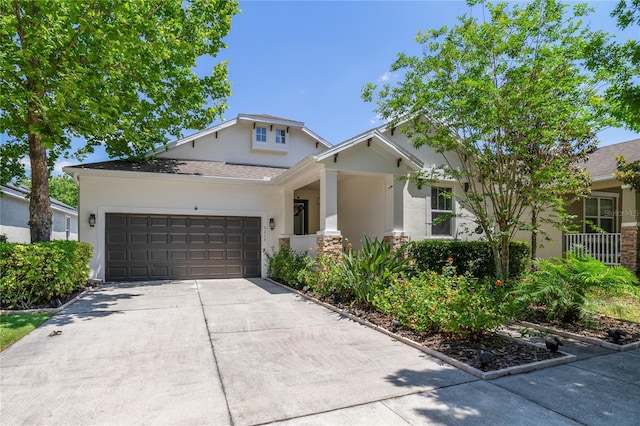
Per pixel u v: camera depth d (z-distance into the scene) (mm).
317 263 9469
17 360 4719
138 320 6781
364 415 3346
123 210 11703
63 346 5285
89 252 10273
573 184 8227
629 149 13797
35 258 7613
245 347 5285
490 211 12867
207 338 5707
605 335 5879
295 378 4180
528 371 4453
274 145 16016
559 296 6496
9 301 7465
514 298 5945
